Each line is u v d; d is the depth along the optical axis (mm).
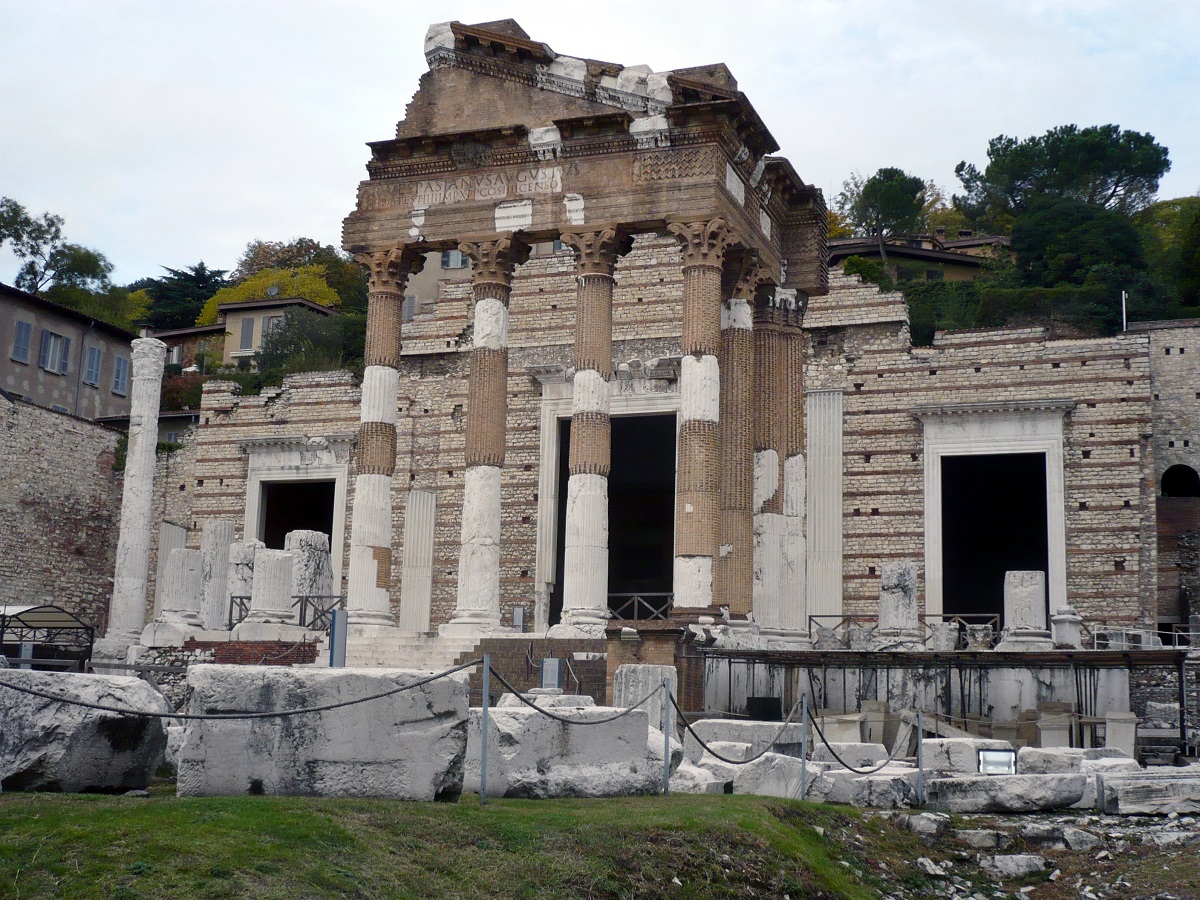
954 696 35562
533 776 20750
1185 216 104375
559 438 56812
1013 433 51312
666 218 40812
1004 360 52031
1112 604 49094
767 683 37031
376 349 43562
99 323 84500
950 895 20344
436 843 16719
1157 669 36375
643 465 65062
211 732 17547
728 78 41625
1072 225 87375
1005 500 68375
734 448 42438
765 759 24062
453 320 59562
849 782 23906
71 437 67938
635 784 22062
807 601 52250
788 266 46781
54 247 102562
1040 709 33781
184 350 103312
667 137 41250
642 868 17594
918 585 51281
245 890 14297
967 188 119938
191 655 41781
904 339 53375
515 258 43188
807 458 53406
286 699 17906
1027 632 37000
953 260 98250
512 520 56250
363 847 15977
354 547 42531
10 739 16938
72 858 14258
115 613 55000
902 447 52531
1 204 101562
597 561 39750
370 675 18312
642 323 56125
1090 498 50062
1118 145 109812
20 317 79312
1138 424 50125
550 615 56031
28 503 65312
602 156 41938
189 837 15125
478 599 40938
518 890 16172
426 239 43531
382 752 18219
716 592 40438
